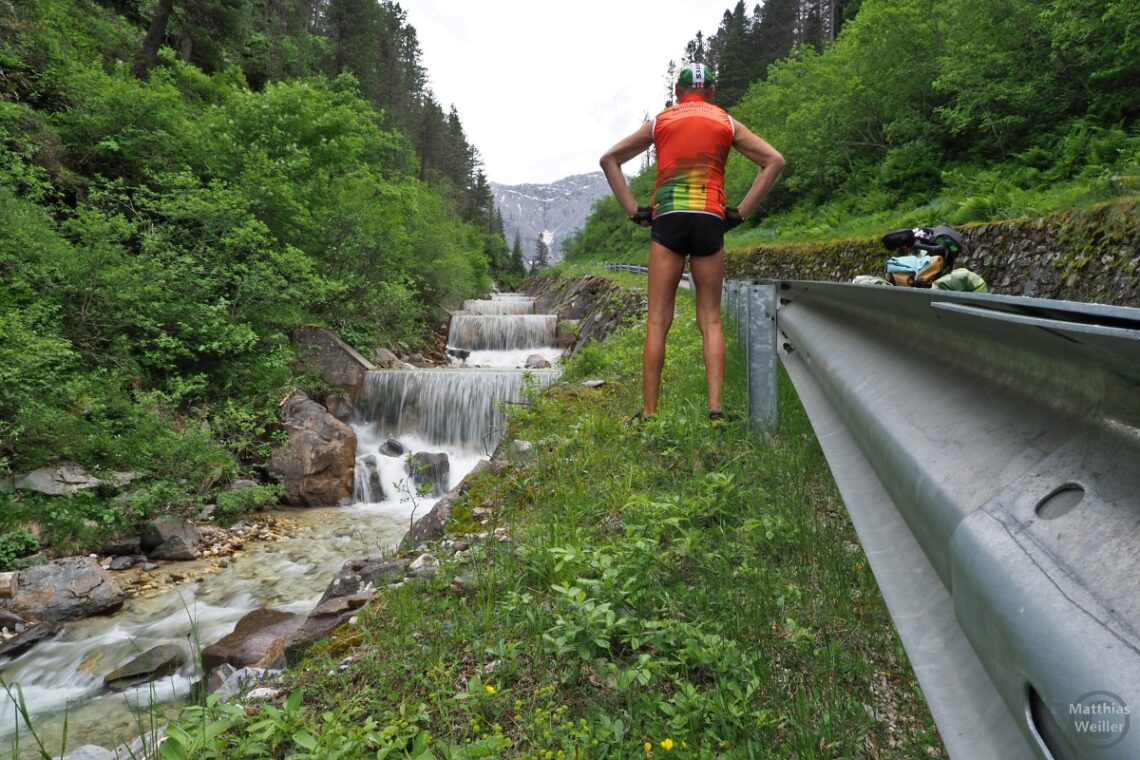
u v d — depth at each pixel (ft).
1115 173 30.07
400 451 39.78
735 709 5.33
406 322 67.00
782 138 86.22
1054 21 41.16
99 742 13.05
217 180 46.70
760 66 188.96
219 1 84.99
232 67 80.38
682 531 8.54
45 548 23.35
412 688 6.78
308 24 147.95
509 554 9.43
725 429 12.92
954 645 3.29
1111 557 2.10
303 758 5.25
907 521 4.19
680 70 12.46
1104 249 26.55
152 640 18.34
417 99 220.02
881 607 6.93
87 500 25.32
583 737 5.26
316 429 34.19
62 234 36.06
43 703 14.71
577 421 17.04
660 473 11.68
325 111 62.28
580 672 6.48
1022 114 46.09
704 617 6.95
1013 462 3.02
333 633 9.12
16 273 30.14
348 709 6.40
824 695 5.67
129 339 33.42
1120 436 2.40
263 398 36.45
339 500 33.30
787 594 7.21
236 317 39.40
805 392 10.21
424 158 221.46
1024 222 32.24
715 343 12.93
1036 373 3.23
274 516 30.40
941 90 56.08
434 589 9.01
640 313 50.11
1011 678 2.41
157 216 41.98
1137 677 1.70
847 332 8.57
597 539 9.62
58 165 40.11
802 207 85.76
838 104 71.67
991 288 33.94
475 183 295.48
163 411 31.94
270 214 48.75
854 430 6.19
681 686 5.69
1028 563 2.42
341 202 56.49
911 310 4.87
